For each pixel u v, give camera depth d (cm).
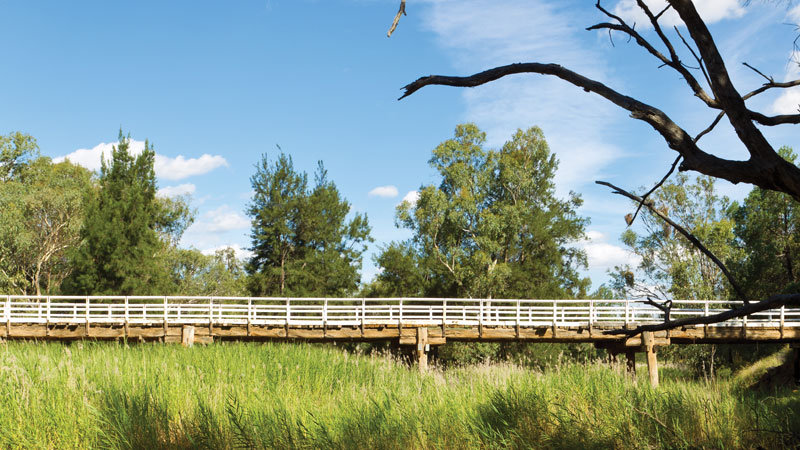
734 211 4069
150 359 1173
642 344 2164
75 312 2244
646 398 671
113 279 3397
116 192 3550
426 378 998
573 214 4438
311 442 609
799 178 208
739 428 577
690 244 3086
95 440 612
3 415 645
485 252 3809
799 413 636
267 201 4053
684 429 584
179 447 612
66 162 5762
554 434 597
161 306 2298
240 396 820
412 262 4047
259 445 602
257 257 4134
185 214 4891
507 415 661
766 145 209
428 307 2288
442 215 3947
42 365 851
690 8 212
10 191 4497
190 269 4225
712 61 213
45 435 616
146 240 3512
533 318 2283
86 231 3434
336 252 3994
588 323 2233
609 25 239
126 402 671
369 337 2278
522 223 4106
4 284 3975
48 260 4381
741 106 209
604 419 617
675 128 226
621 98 231
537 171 4328
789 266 3362
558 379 814
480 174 4175
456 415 670
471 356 3241
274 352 1419
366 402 770
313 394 1030
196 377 909
